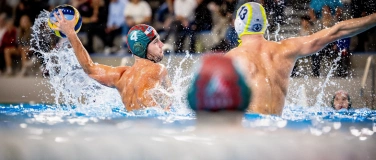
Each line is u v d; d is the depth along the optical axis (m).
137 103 13.55
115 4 33.88
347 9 29.80
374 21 12.71
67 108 14.32
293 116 11.87
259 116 10.12
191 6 32.75
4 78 31.50
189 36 32.78
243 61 12.41
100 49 34.38
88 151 6.90
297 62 29.69
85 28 34.44
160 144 6.81
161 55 14.32
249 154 6.59
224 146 6.54
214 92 6.14
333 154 6.97
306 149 6.87
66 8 14.05
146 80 13.77
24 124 8.12
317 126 8.16
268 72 12.45
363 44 31.52
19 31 34.44
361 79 28.31
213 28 32.19
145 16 33.59
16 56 34.34
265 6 31.75
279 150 6.73
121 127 7.81
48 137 7.05
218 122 6.50
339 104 20.17
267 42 13.05
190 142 6.68
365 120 9.80
